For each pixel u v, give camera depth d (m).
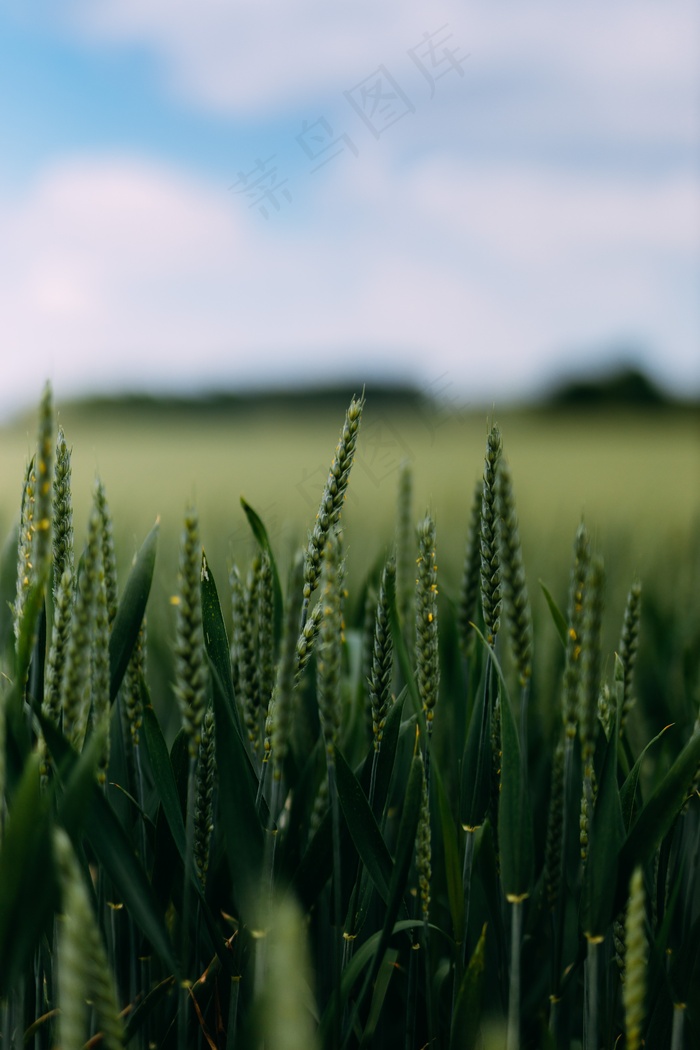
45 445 0.54
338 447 0.59
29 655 0.56
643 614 1.06
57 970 0.61
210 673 0.60
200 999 0.66
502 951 0.66
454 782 0.75
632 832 0.59
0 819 0.57
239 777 0.58
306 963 0.63
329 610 0.56
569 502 2.54
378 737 0.64
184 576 0.55
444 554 1.38
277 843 0.64
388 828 0.72
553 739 0.70
